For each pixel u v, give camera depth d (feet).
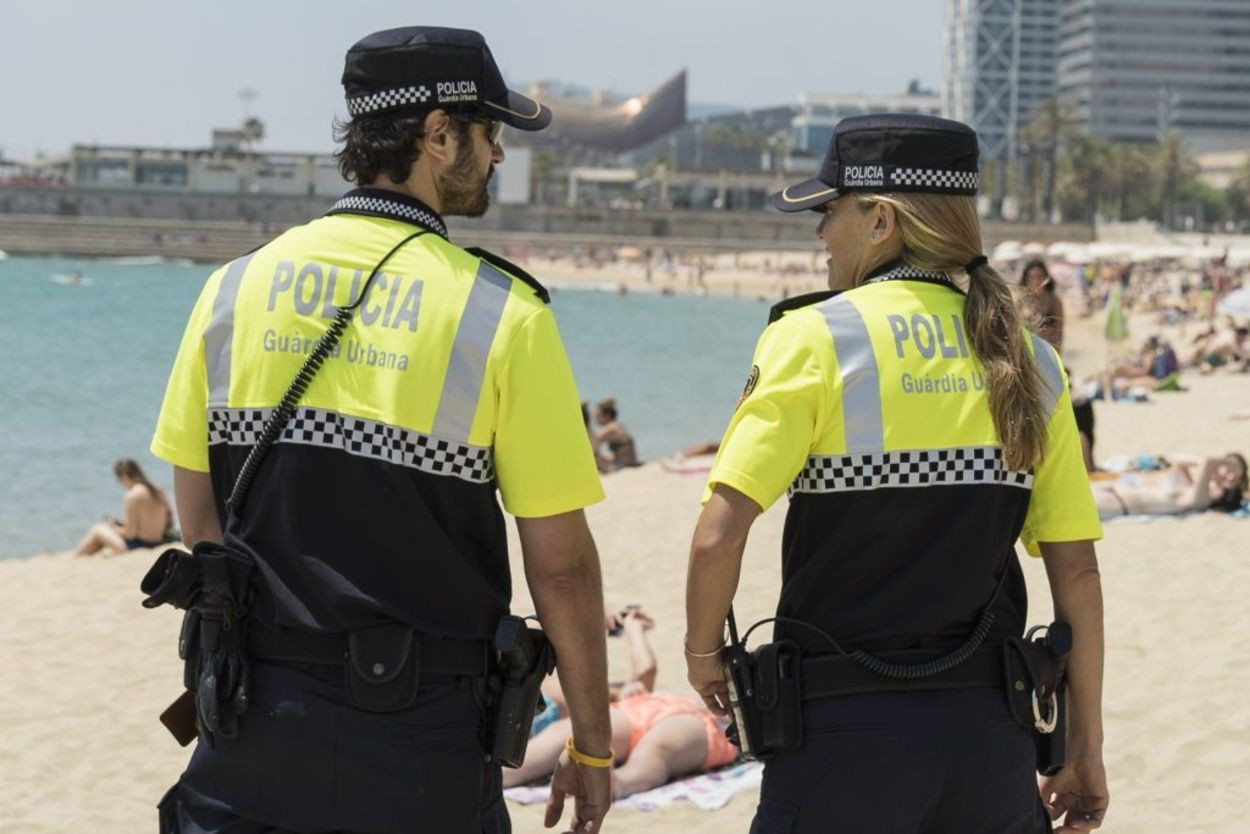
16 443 130.52
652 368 234.17
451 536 13.50
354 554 13.19
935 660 14.23
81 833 30.09
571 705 14.23
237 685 13.11
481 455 13.48
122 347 250.16
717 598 14.20
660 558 58.29
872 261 15.33
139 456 122.72
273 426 13.41
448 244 14.01
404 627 13.05
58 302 375.04
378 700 12.92
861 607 14.26
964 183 15.17
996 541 14.47
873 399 14.28
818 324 14.49
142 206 647.56
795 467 14.24
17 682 41.06
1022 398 14.40
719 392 191.01
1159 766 30.30
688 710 32.04
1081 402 64.28
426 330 13.44
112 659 43.75
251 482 13.57
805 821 14.15
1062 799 15.62
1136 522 59.36
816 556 14.47
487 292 13.67
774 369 14.32
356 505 13.24
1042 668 14.46
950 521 14.29
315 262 13.82
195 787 13.51
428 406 13.32
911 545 14.33
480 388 13.39
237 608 13.30
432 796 13.07
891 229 15.15
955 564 14.29
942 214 15.06
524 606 48.96
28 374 199.21
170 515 67.41
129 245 632.38
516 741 13.61
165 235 635.25
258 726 13.09
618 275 604.90
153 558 62.03
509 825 14.12
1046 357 15.10
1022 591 15.19
